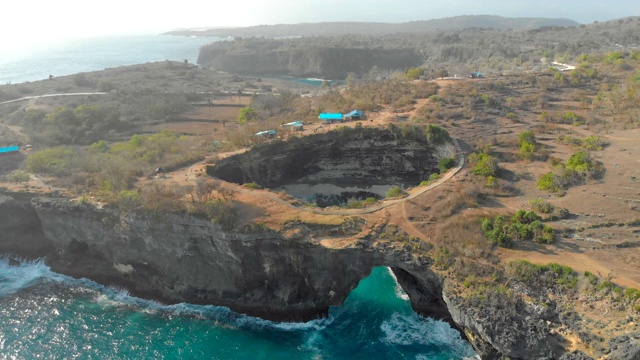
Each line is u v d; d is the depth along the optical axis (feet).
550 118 311.47
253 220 198.39
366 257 183.73
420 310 190.19
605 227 187.73
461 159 262.26
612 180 224.74
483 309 152.56
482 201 216.74
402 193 228.02
